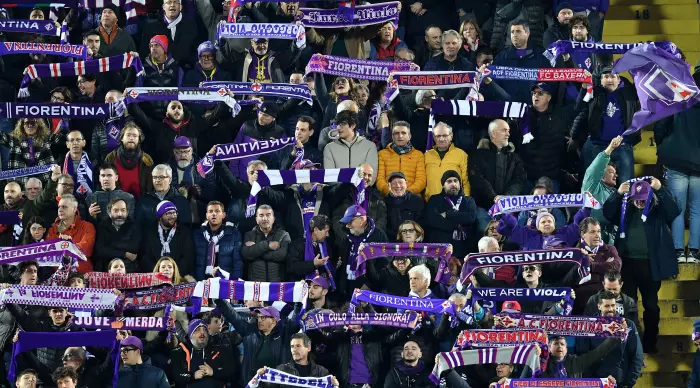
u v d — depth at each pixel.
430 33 69.50
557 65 67.69
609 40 75.44
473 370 56.41
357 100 66.56
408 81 65.81
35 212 62.97
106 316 56.59
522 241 60.19
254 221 62.47
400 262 58.53
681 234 64.12
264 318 56.22
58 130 66.69
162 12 73.44
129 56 67.75
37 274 59.50
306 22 69.50
